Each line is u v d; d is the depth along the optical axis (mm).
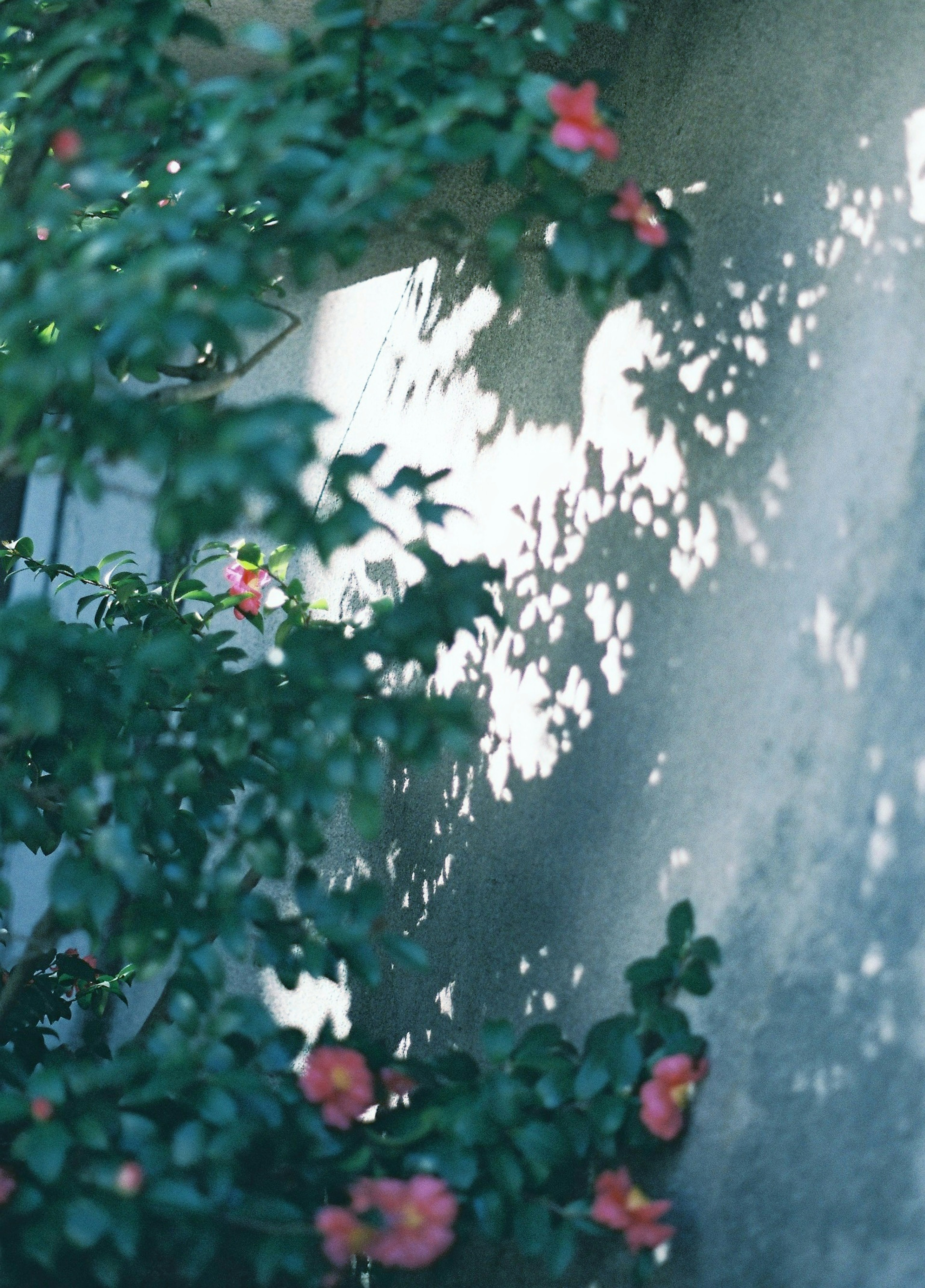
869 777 1657
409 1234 1677
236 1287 1931
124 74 1792
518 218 1764
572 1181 1834
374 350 3252
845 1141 1580
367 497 3121
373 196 1684
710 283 2104
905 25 1812
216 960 1817
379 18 2279
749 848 1810
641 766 2062
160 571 3803
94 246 1569
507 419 2631
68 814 1942
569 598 2330
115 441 1763
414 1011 2604
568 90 1698
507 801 2418
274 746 1942
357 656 1891
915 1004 1539
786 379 1919
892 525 1700
